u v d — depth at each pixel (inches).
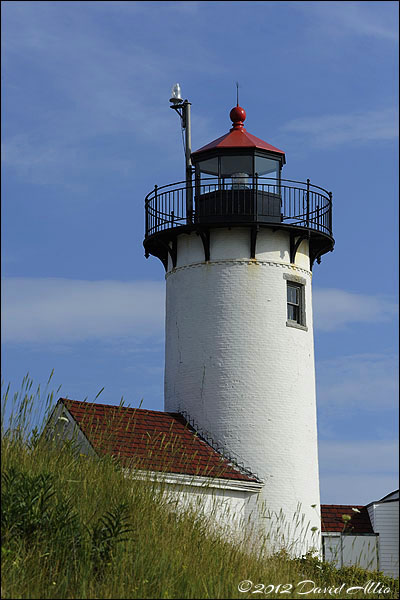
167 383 2086.6
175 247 2107.5
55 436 1274.6
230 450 1951.3
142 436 1770.4
